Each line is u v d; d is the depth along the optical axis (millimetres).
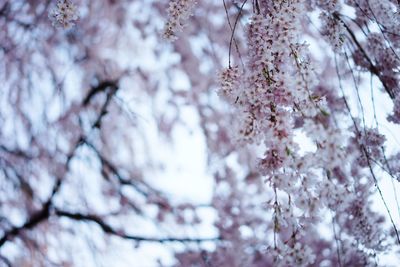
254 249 4137
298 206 1178
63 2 1625
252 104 1333
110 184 4316
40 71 4402
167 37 1657
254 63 1396
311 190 1183
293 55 1336
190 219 4363
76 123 4355
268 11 1462
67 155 4156
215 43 4809
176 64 5102
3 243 3488
